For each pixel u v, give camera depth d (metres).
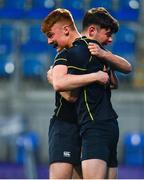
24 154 30.28
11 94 33.84
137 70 36.56
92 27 10.66
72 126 11.12
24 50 37.06
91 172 9.84
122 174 28.59
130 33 37.81
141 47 37.69
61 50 11.01
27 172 28.25
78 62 10.29
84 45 10.49
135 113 33.50
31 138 32.12
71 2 37.94
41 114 33.28
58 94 11.11
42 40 37.22
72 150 11.07
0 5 38.03
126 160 32.59
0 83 35.50
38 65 36.62
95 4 38.00
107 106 10.28
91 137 10.00
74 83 10.01
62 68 10.22
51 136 11.30
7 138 32.53
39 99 33.59
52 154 11.16
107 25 10.66
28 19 37.59
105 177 10.08
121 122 33.41
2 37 37.44
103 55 10.52
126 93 34.00
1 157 32.47
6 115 33.28
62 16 10.82
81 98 10.23
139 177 28.50
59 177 11.05
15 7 37.97
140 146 32.62
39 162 32.12
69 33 10.87
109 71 10.82
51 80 10.90
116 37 37.75
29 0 38.41
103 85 10.33
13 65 35.38
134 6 37.94
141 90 35.19
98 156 9.88
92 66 10.36
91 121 10.08
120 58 10.93
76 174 11.45
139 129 33.38
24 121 33.06
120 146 32.88
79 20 36.56
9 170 28.91
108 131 10.09
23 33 37.34
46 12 37.78
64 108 11.10
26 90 34.41
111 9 37.94
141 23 37.78
